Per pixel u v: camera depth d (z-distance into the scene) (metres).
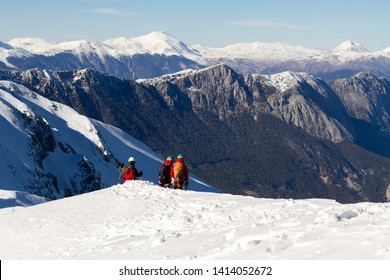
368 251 8.51
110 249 15.67
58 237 19.36
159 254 12.73
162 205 21.52
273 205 17.36
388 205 14.98
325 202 17.41
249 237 11.44
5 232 20.89
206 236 13.73
